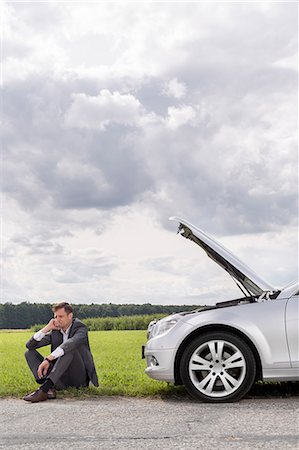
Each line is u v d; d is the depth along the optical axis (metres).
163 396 7.79
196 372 7.48
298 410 6.62
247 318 7.36
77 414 6.68
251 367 7.27
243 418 6.24
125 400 7.58
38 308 73.50
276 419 6.13
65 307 8.09
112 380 9.19
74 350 7.87
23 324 72.88
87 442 5.33
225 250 7.72
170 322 7.71
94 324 45.44
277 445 5.04
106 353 15.52
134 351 16.38
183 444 5.17
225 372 7.32
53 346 8.16
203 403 7.29
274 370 7.26
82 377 8.05
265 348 7.27
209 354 7.45
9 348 20.25
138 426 5.98
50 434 5.68
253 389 8.11
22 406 7.29
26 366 12.43
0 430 5.91
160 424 6.05
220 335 7.36
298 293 7.50
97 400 7.60
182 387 8.27
